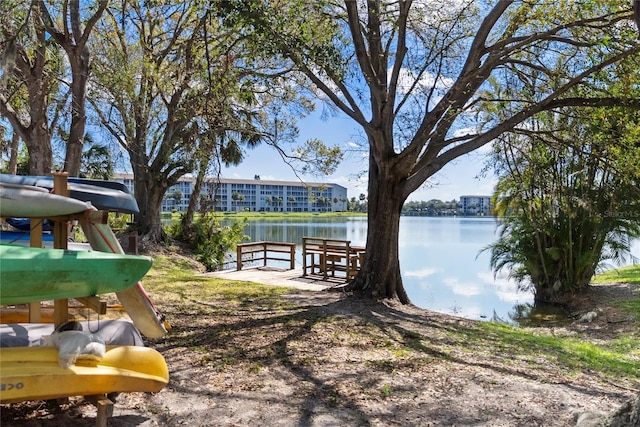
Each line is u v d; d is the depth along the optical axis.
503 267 15.57
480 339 7.27
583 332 10.25
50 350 3.18
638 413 3.16
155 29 14.55
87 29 9.28
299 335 6.55
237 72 9.38
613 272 18.34
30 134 10.55
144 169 18.17
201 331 6.68
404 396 4.38
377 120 9.30
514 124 8.86
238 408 4.00
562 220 13.98
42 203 3.42
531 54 9.88
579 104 8.67
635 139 8.92
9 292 3.00
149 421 3.68
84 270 3.22
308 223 54.00
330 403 4.16
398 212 9.82
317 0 8.04
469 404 4.21
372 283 9.79
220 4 7.65
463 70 8.81
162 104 15.33
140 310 4.10
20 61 10.32
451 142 9.09
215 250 20.12
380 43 9.95
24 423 3.48
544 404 4.24
